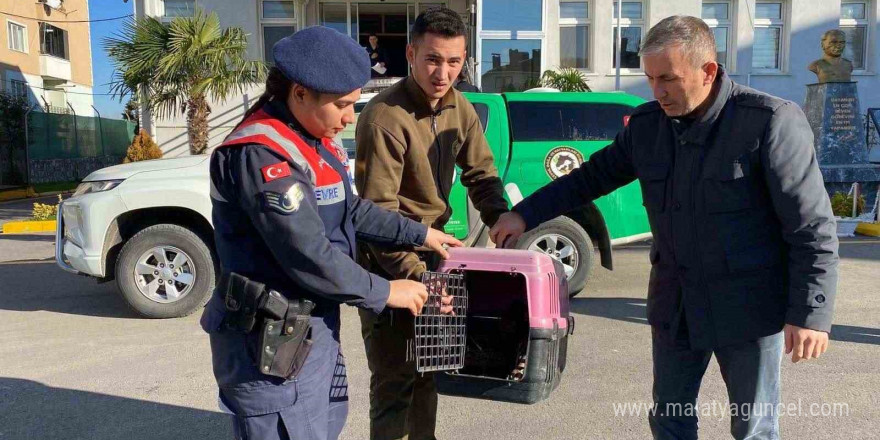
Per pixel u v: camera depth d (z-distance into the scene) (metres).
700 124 2.25
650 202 2.46
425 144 2.64
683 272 2.39
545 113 6.05
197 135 10.86
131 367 4.57
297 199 1.81
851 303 5.86
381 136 2.53
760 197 2.24
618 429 3.56
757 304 2.28
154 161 6.04
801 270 2.16
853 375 4.21
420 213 2.68
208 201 5.63
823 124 10.90
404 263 2.45
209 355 4.80
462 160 2.92
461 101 2.81
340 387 2.22
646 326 5.36
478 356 2.48
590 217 5.84
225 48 10.77
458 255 2.36
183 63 10.65
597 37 14.20
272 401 1.93
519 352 2.40
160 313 5.66
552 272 2.30
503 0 13.33
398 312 2.56
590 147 6.02
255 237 1.93
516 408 3.86
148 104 11.18
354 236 2.19
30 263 8.48
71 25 29.94
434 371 2.31
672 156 2.37
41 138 20.30
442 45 2.47
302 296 1.96
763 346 2.32
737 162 2.20
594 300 6.20
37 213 12.33
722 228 2.26
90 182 5.74
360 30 15.05
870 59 14.97
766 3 14.67
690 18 2.19
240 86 11.04
